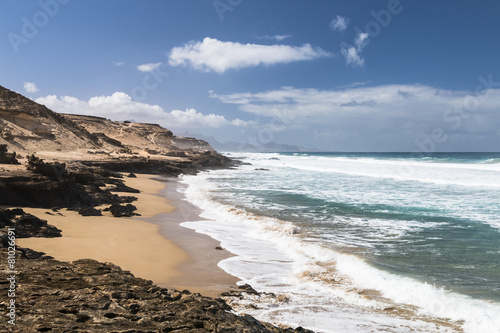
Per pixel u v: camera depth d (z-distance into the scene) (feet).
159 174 158.10
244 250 41.55
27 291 17.79
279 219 59.11
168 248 40.52
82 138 198.59
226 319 17.72
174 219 59.52
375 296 27.96
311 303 26.48
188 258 37.37
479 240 44.98
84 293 18.28
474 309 24.67
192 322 16.57
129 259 34.94
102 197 70.08
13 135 144.87
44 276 20.56
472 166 169.07
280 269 34.81
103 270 22.86
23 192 55.31
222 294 27.04
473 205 72.74
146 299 18.81
